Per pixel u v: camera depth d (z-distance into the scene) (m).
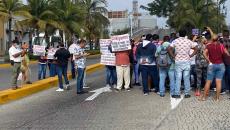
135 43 18.80
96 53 64.44
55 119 12.16
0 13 48.12
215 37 14.43
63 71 19.16
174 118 11.72
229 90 16.11
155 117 11.95
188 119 11.53
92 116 12.41
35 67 37.88
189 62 15.18
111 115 12.45
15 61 17.52
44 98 16.84
